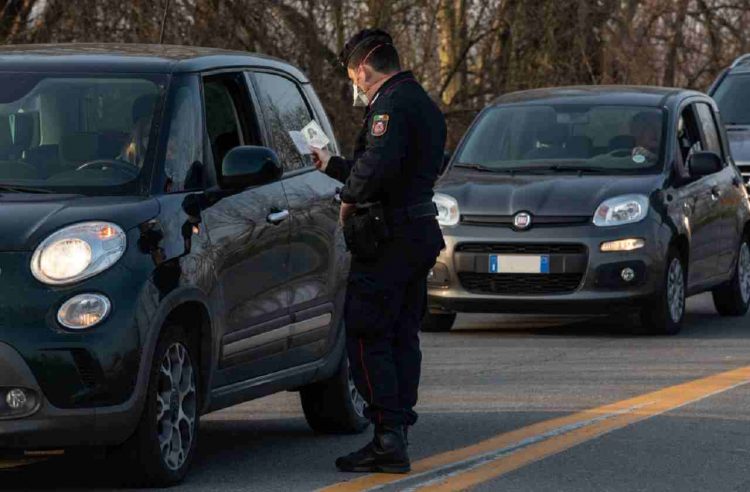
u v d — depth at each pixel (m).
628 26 59.62
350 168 16.19
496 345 27.53
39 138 16.22
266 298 16.89
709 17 66.62
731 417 19.70
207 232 15.80
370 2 50.88
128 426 14.54
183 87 16.59
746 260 33.25
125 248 14.68
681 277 29.39
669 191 29.34
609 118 30.81
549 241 28.05
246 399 16.75
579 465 16.62
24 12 45.75
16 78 16.73
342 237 18.70
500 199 28.58
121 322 14.41
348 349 16.06
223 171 16.17
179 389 15.41
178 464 15.44
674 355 26.08
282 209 17.34
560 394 21.75
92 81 16.61
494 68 57.12
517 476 16.02
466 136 31.23
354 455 16.23
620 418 19.59
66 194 15.45
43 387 14.17
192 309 15.56
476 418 19.72
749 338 28.64
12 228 14.53
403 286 15.86
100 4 45.50
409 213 15.71
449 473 16.16
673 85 64.75
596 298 28.05
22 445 14.28
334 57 49.59
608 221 28.20
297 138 16.22
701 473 16.25
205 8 46.78
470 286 28.50
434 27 55.19
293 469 16.47
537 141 30.55
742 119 41.84
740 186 33.22
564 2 57.31
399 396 16.27
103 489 15.23
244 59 18.17
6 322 14.17
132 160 15.82
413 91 15.73
